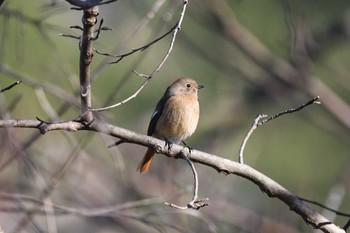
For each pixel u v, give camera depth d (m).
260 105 17.48
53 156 12.84
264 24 16.45
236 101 17.38
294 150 15.82
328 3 16.70
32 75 11.80
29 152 11.30
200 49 15.89
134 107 14.94
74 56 12.55
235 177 14.05
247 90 17.58
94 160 13.97
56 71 11.95
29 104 11.55
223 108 17.14
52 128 7.20
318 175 15.58
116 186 14.11
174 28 7.03
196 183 7.23
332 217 11.70
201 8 15.78
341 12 16.69
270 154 15.62
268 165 15.52
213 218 13.23
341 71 16.22
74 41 12.60
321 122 16.20
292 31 13.17
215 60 16.47
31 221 9.80
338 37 16.66
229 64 16.62
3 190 11.20
